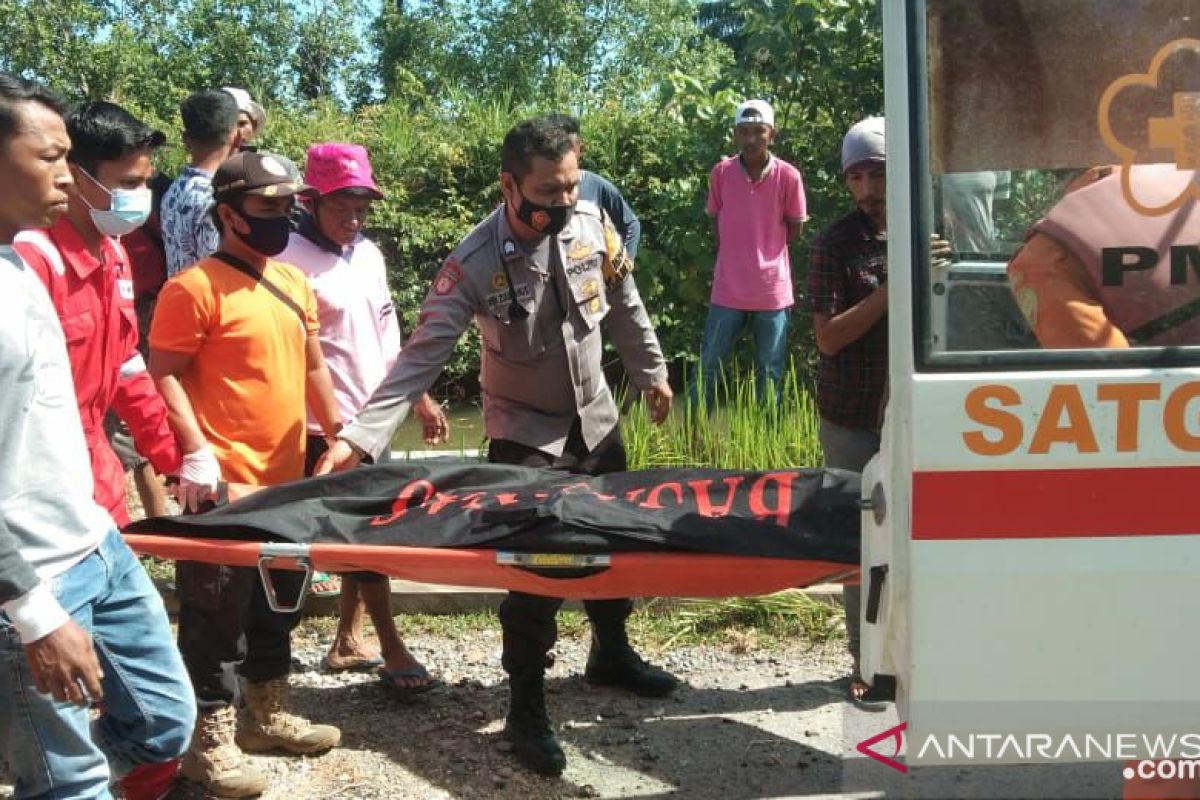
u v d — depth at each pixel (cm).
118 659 312
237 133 543
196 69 2803
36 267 327
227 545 366
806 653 509
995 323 268
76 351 341
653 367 463
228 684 392
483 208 1223
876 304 415
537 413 427
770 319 843
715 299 852
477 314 420
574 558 355
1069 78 271
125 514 379
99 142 338
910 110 267
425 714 456
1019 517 261
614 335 463
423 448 891
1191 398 260
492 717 452
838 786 399
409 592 542
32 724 281
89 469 299
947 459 261
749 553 353
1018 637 262
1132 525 261
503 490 388
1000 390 261
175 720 321
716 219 855
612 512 364
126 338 368
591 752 426
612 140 1156
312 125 1314
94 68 2222
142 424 378
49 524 284
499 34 3647
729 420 681
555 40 3681
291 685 481
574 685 482
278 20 3150
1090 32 271
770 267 836
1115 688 263
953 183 270
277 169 397
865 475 301
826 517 363
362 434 400
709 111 1070
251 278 407
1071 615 262
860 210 428
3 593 261
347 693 475
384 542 370
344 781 405
